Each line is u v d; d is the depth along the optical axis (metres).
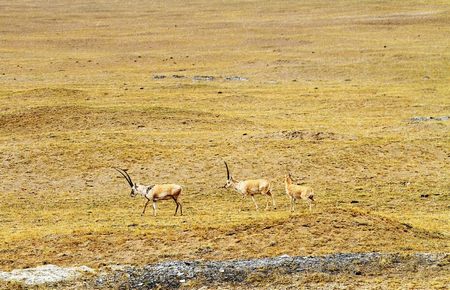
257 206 121.12
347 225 96.50
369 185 145.12
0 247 95.00
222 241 93.69
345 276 79.94
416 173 153.12
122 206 130.50
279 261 84.38
